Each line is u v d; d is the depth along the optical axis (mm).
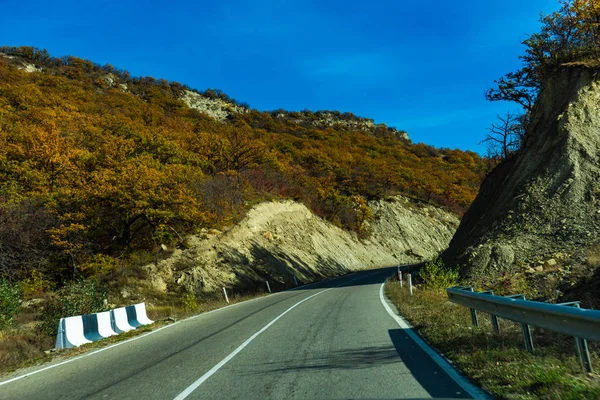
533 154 20594
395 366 6457
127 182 30859
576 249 14898
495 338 7402
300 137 137750
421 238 77438
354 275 42688
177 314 18062
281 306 17266
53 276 27953
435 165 132000
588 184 17609
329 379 5918
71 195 30594
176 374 6895
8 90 62250
